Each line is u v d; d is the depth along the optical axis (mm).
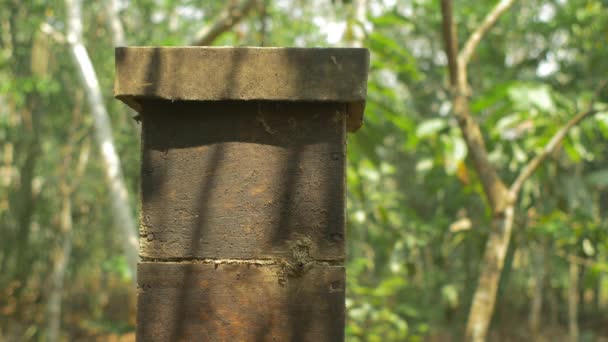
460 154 3309
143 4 7891
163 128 1377
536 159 3199
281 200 1356
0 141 9461
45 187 9734
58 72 8852
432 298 7465
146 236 1370
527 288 11891
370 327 5113
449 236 5809
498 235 3154
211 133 1370
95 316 10992
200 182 1368
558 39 6617
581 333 11070
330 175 1356
